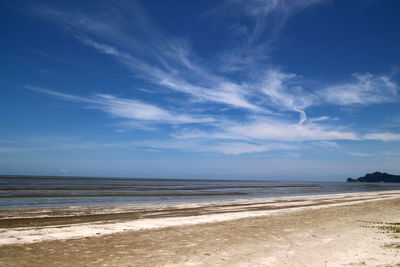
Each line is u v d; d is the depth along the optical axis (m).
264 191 66.44
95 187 62.00
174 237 12.40
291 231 14.09
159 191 53.50
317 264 8.42
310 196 47.31
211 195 46.12
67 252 9.55
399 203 32.56
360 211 23.86
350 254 9.59
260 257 9.19
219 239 12.04
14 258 8.68
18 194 35.59
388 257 9.21
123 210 22.61
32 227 14.44
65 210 21.59
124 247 10.41
